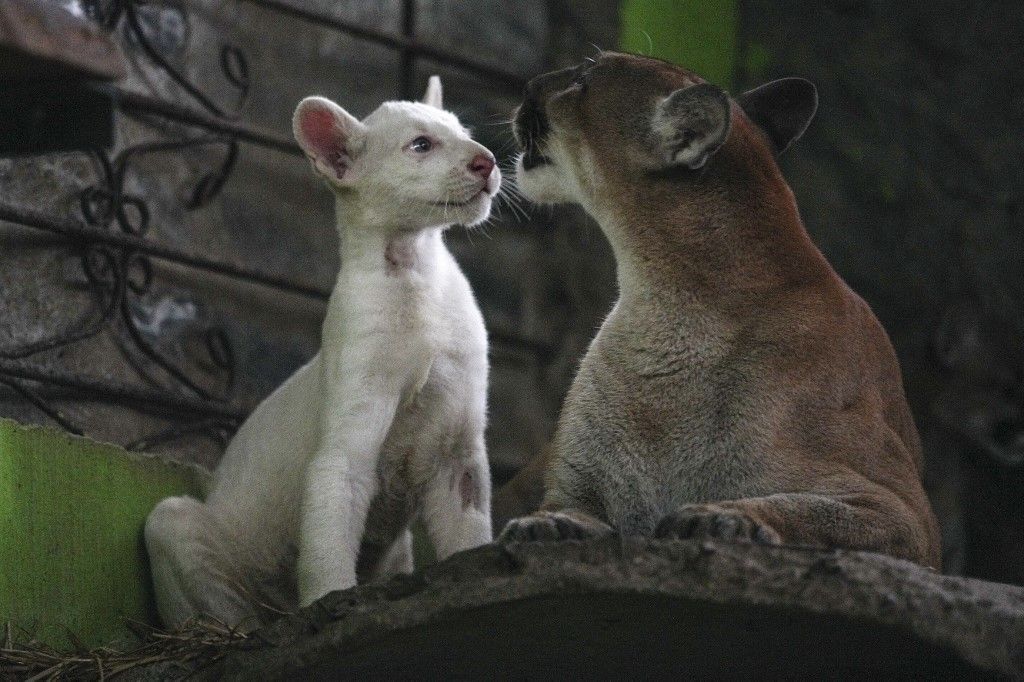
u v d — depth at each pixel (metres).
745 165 8.97
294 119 9.79
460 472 9.75
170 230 13.04
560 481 8.88
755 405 8.35
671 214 8.88
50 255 11.80
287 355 13.81
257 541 9.76
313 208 14.44
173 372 12.15
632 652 7.35
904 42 16.50
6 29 6.47
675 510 7.64
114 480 9.77
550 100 9.45
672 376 8.62
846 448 8.28
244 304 13.57
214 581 9.49
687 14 16.61
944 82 16.33
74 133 7.14
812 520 7.74
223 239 13.52
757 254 8.76
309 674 7.41
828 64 16.58
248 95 14.07
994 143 16.09
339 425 9.26
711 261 8.75
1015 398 15.48
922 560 8.07
